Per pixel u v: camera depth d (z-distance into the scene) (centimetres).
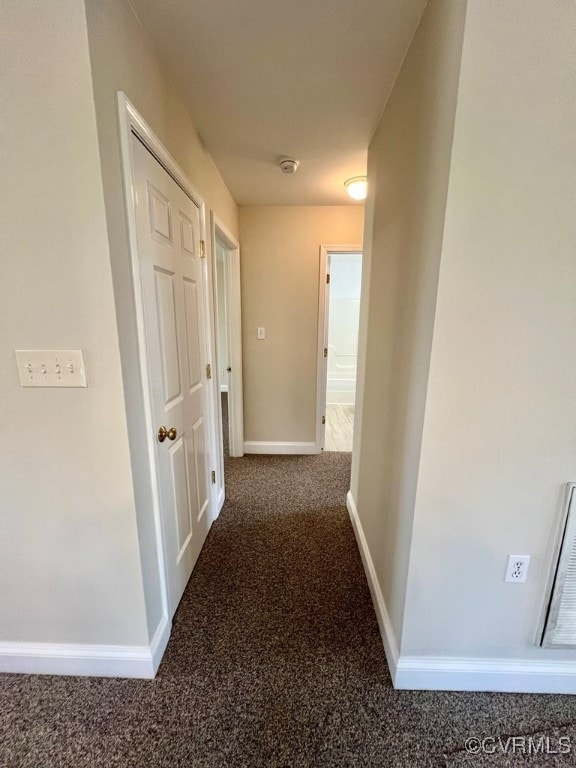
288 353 319
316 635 141
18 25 84
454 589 115
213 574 176
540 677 119
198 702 116
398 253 132
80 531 115
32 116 89
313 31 113
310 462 319
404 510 119
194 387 177
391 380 140
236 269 295
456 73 84
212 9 105
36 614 122
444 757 101
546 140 86
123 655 123
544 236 91
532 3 79
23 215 94
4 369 104
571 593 112
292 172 216
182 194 154
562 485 106
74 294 98
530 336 97
